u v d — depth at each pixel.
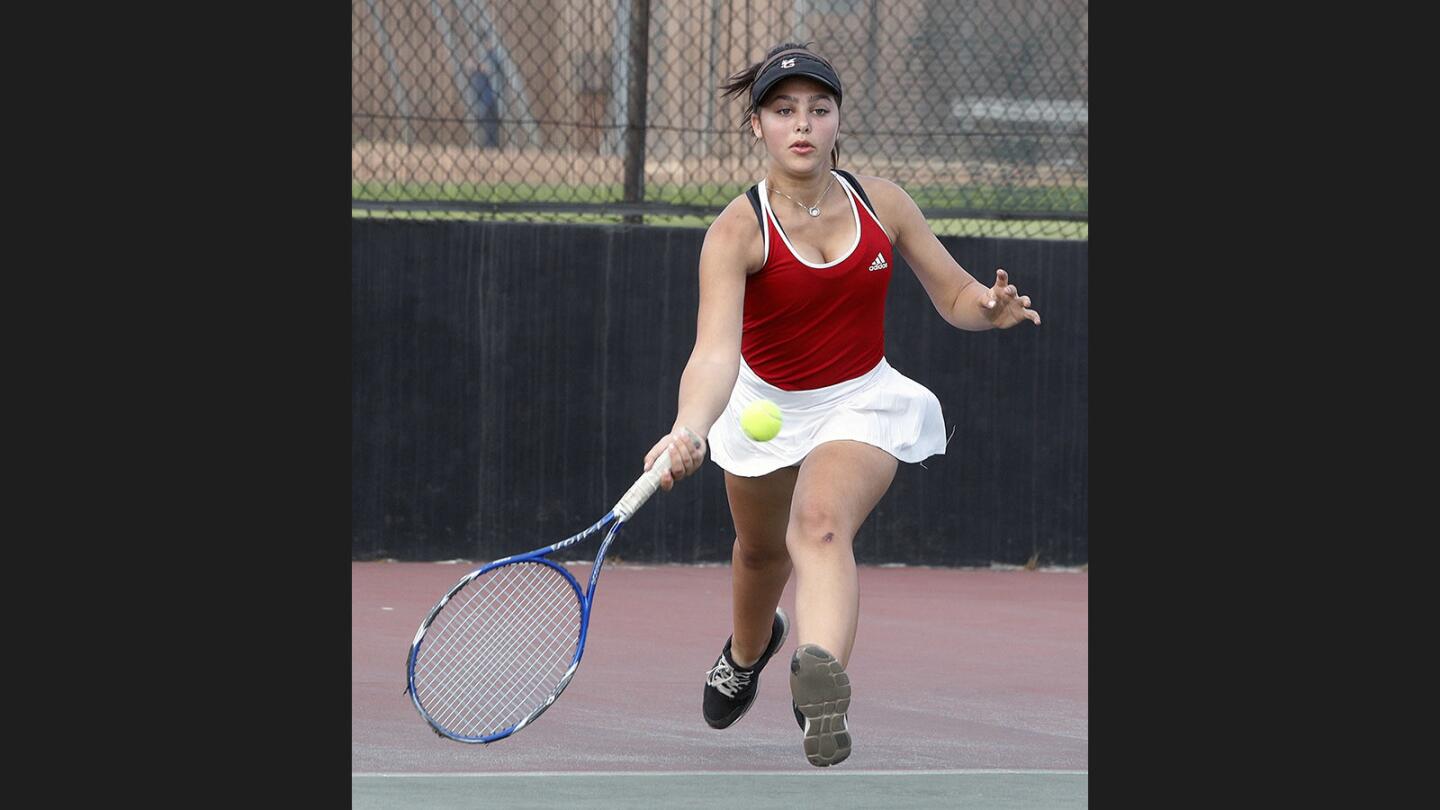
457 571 15.88
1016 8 17.03
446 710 10.83
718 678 10.23
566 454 16.34
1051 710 11.30
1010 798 9.01
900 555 16.75
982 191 17.12
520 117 16.67
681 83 16.70
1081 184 17.14
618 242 16.30
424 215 16.30
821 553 8.51
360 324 16.11
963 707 11.36
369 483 16.16
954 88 17.08
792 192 9.04
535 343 16.27
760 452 9.30
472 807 8.60
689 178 16.73
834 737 8.09
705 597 15.08
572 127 16.69
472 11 16.56
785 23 16.81
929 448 9.37
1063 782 9.39
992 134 17.11
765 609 9.94
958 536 16.77
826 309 9.05
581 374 16.31
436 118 16.61
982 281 16.69
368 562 16.17
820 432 9.22
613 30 16.58
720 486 16.53
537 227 16.22
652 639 13.33
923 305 16.59
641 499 8.38
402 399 16.17
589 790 9.03
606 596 14.97
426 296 16.14
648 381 16.38
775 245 8.92
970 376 16.69
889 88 17.03
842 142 17.08
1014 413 16.75
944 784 9.31
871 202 9.33
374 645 12.67
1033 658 12.98
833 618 8.34
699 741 10.34
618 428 16.38
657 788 9.10
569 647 12.80
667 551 16.47
